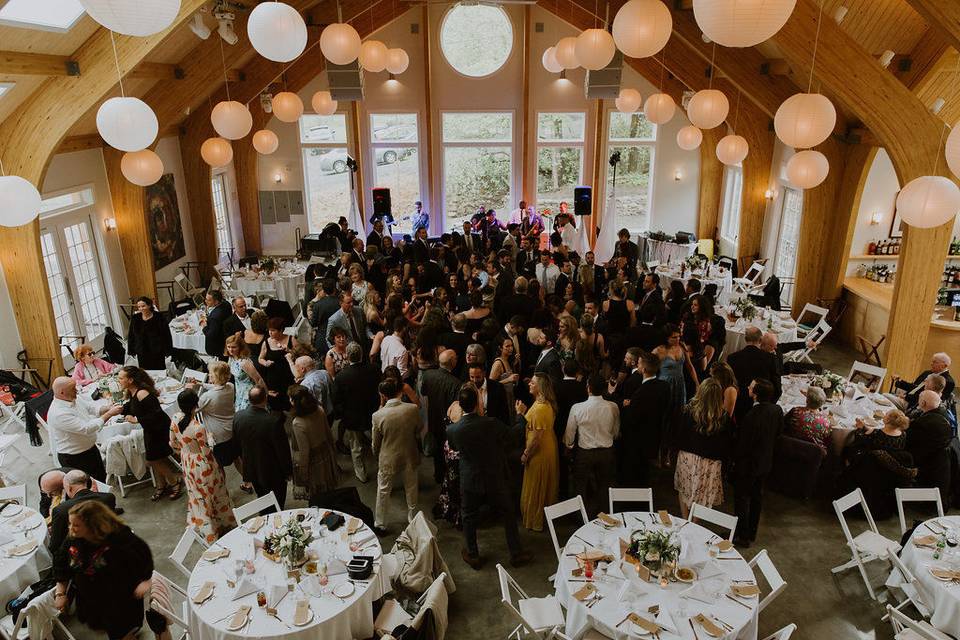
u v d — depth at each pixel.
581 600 3.75
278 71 13.03
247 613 3.69
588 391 5.30
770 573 3.99
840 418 6.07
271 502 4.73
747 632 3.71
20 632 4.07
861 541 4.86
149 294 11.39
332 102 11.75
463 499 4.95
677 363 5.90
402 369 6.50
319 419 5.13
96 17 3.33
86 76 7.25
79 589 3.59
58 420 5.34
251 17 5.23
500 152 15.44
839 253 10.42
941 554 4.26
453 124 15.25
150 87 10.23
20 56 6.43
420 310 8.24
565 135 15.23
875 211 10.38
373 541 4.28
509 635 4.44
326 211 15.81
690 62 12.33
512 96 14.95
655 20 5.12
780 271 12.52
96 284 10.48
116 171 10.67
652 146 15.10
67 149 9.48
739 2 3.36
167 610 3.92
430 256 11.08
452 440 4.84
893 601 4.77
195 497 5.18
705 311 7.24
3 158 7.47
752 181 12.88
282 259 14.46
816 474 5.74
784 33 7.20
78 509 3.47
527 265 11.52
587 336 6.45
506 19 14.46
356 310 7.53
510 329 6.58
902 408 6.33
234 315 7.51
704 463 4.96
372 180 15.58
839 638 4.46
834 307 10.62
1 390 7.61
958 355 8.73
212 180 13.98
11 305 8.08
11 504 4.84
